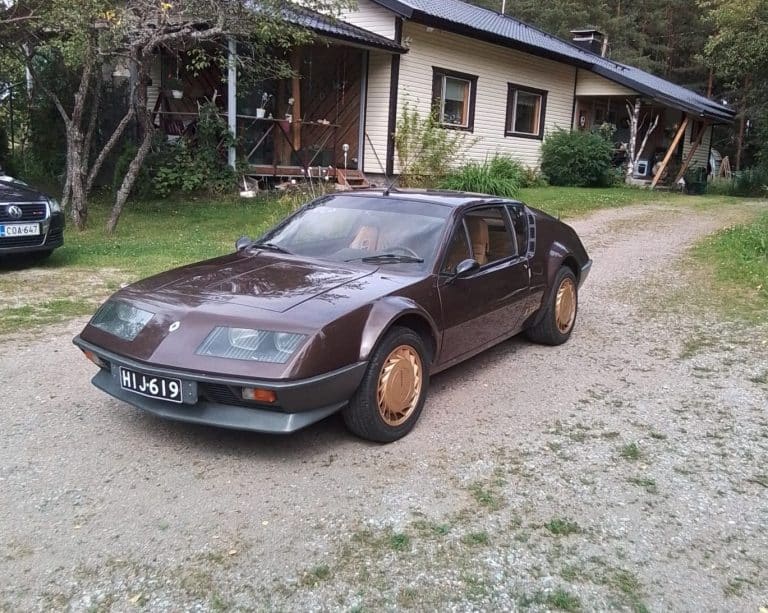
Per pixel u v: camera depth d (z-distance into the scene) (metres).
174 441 4.05
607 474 3.85
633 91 21.89
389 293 4.20
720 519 3.43
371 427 4.00
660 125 27.28
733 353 6.14
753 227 13.39
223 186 14.41
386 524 3.26
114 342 3.93
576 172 21.48
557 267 6.09
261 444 4.05
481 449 4.10
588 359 5.94
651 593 2.84
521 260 5.63
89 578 2.81
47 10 10.81
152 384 3.72
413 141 16.77
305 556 3.00
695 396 5.10
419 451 4.04
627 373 5.59
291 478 3.66
